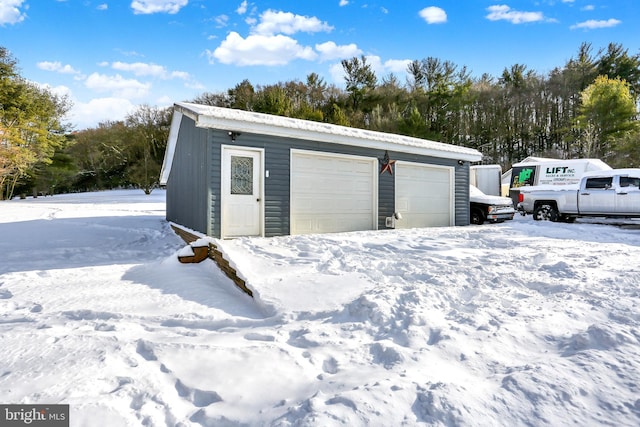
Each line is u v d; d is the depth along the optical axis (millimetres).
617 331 2686
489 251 6418
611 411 1923
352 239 7355
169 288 4676
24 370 2533
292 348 2801
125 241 9102
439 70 36156
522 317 3104
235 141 7762
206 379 2389
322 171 9180
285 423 1881
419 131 29875
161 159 37188
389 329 3029
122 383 2371
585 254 5918
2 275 5422
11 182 31125
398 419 1873
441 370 2348
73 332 3285
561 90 34469
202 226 7656
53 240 8891
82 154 39719
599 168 14242
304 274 4699
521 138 36281
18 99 28750
